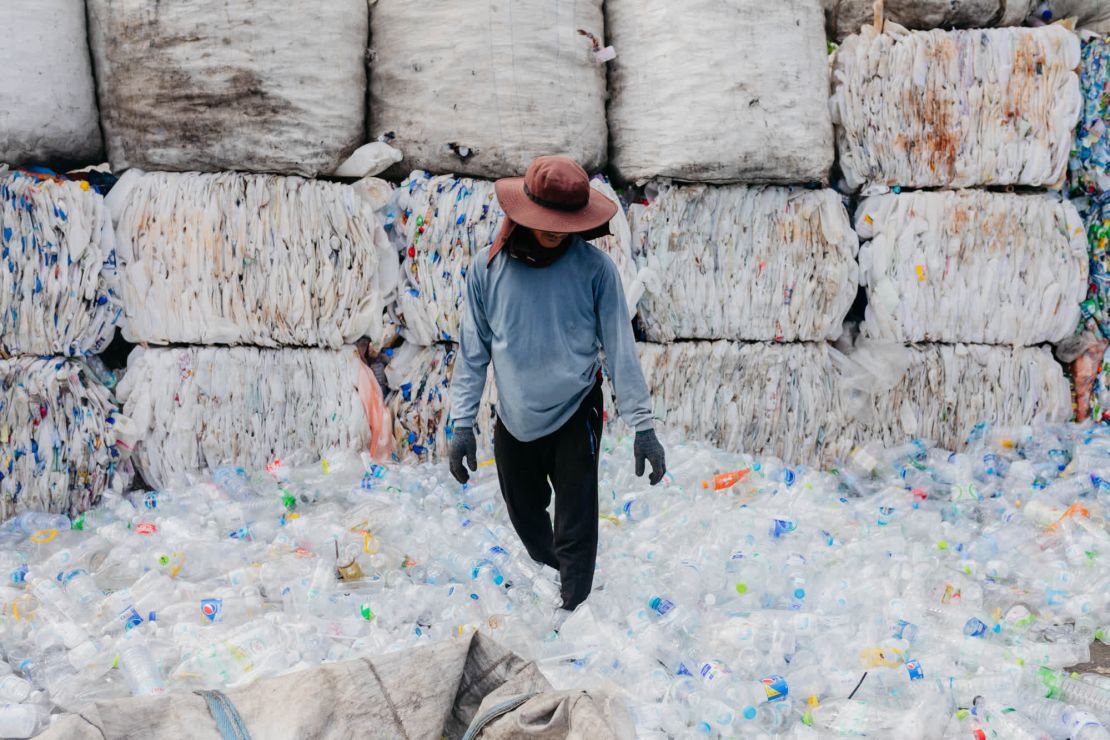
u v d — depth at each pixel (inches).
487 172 179.3
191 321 167.6
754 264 188.2
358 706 81.5
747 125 179.2
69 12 161.0
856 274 193.3
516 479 122.0
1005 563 137.8
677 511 151.6
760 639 111.8
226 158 166.1
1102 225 200.8
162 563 129.8
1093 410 201.9
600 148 184.7
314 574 126.9
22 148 158.2
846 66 188.2
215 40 160.6
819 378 191.9
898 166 191.6
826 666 107.3
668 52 179.3
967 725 95.6
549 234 107.1
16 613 115.7
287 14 163.5
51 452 158.1
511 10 173.3
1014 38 191.5
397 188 181.2
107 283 164.2
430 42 175.0
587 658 106.4
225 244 167.0
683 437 187.0
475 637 90.7
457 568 133.9
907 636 113.1
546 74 175.9
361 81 175.9
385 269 182.2
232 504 151.8
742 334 190.2
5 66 154.9
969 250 193.5
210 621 114.6
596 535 117.0
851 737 93.9
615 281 112.6
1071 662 111.9
